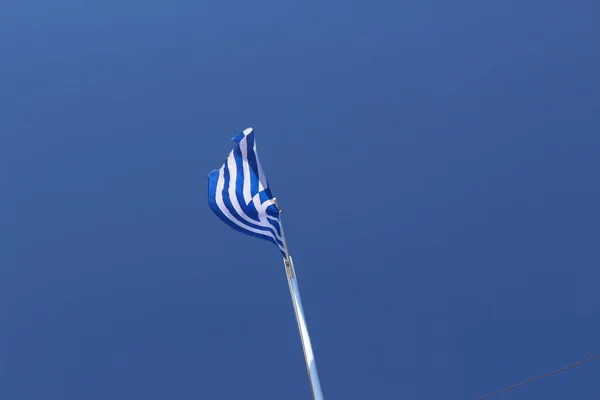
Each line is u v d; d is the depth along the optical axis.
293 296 9.50
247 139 9.91
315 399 8.88
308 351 9.16
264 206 9.59
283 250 9.63
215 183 9.91
